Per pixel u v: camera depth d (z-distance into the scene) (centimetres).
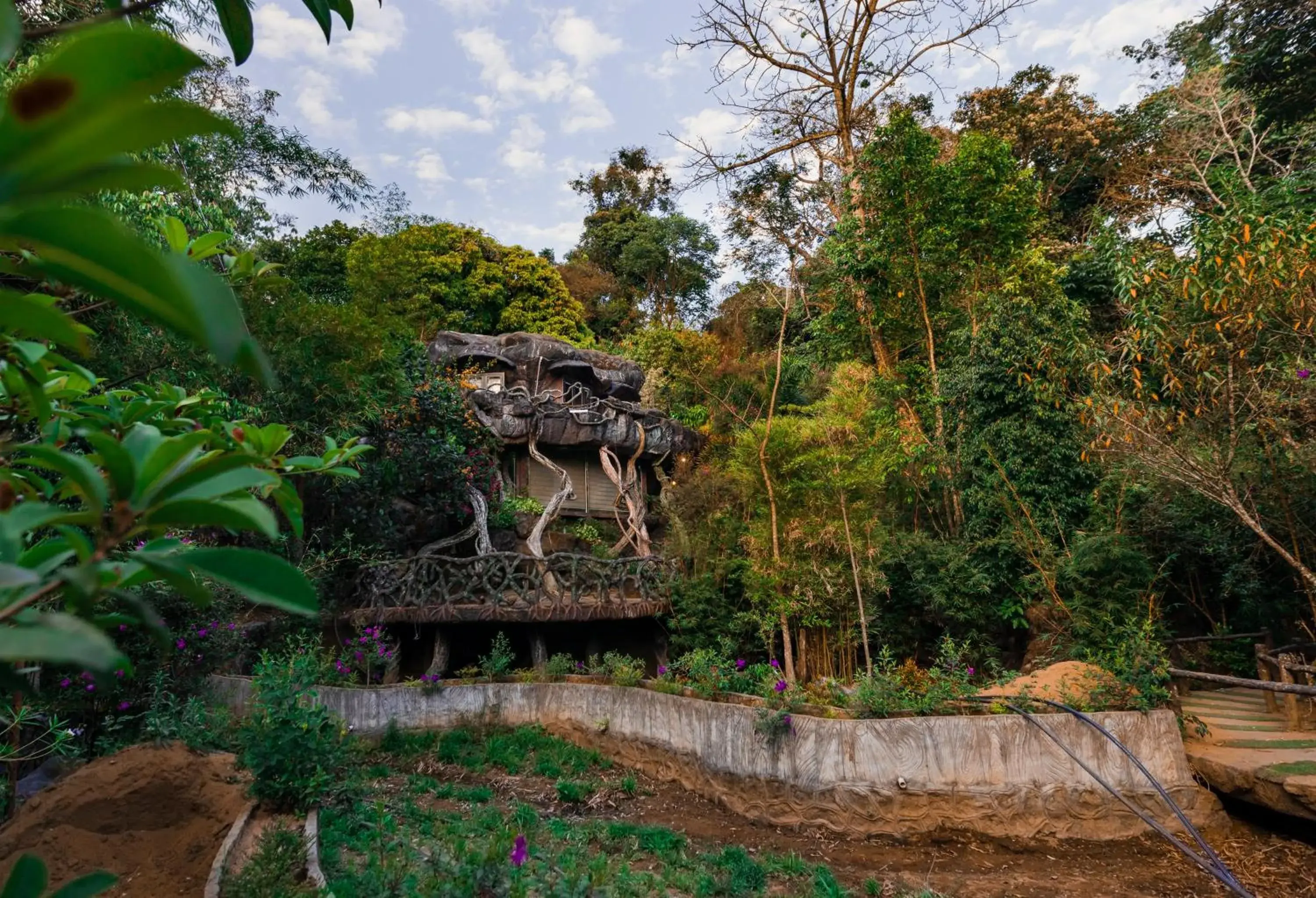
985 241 1170
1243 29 1440
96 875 66
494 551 1098
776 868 555
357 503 1016
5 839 427
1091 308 1225
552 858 513
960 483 984
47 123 32
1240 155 1281
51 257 36
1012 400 923
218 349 37
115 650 42
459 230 1969
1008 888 523
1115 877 535
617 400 1416
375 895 389
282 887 366
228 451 114
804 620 848
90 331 123
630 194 2855
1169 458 632
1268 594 862
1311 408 617
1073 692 673
